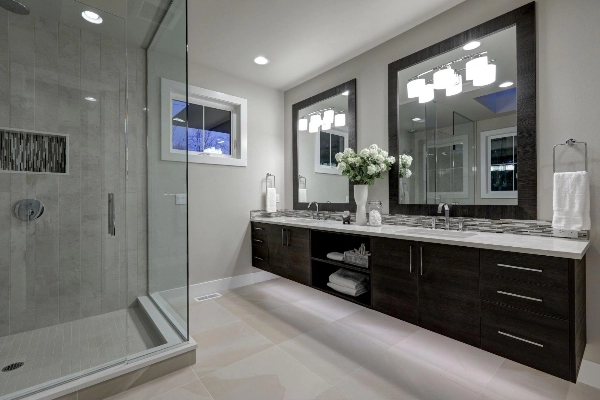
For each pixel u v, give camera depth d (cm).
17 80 215
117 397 151
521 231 195
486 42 211
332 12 228
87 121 241
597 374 161
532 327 143
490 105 209
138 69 262
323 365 179
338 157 282
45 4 218
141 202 265
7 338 205
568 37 176
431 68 243
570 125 175
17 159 216
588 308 168
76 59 236
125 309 255
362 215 271
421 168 250
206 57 300
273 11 225
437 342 206
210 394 153
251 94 359
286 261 302
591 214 168
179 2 214
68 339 203
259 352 194
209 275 325
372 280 219
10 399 134
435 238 180
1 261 211
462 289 169
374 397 149
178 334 194
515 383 160
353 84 300
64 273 232
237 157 351
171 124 228
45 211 226
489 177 211
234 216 346
